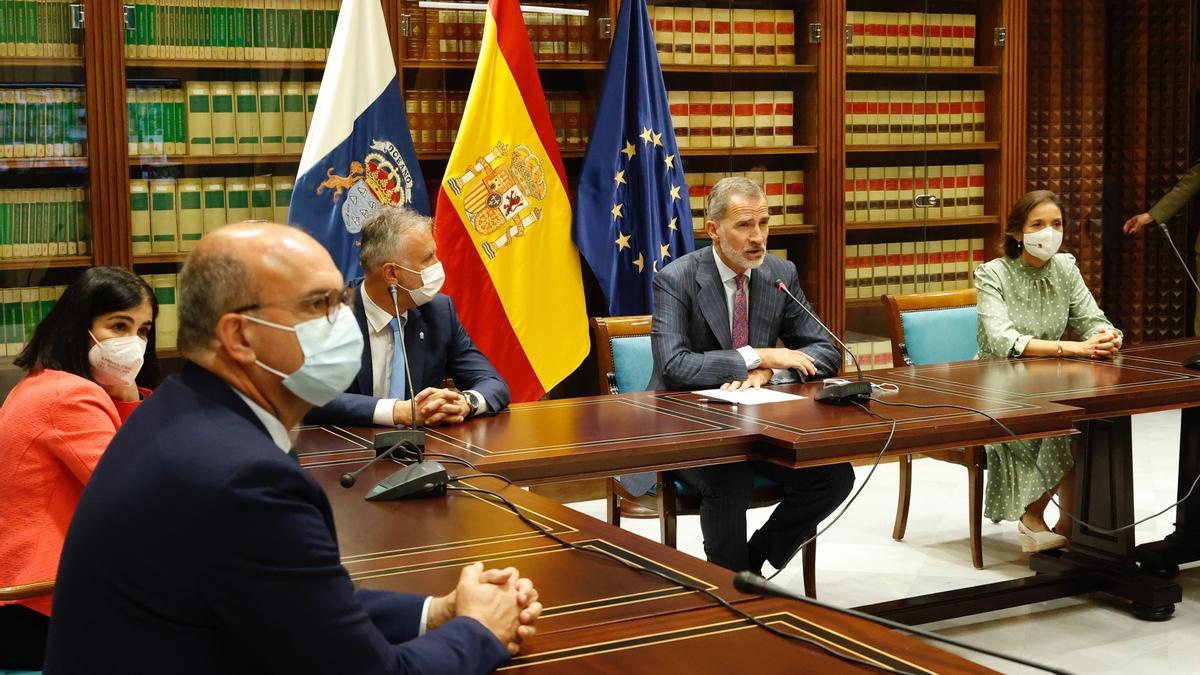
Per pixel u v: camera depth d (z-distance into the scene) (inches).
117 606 47.1
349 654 48.2
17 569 85.1
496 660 53.1
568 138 190.5
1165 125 254.8
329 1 174.1
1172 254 259.6
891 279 219.8
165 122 166.4
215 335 50.4
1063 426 111.3
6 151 157.8
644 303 184.4
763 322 134.6
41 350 91.0
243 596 46.7
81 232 163.0
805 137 210.4
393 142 167.0
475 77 171.9
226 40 168.6
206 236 51.4
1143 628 132.4
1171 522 175.2
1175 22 251.1
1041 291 156.7
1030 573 151.5
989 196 225.3
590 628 58.5
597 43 190.2
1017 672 118.6
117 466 48.9
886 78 215.3
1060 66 243.0
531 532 75.8
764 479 128.2
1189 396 124.9
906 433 103.8
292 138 173.6
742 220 128.2
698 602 62.2
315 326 50.9
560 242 178.4
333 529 51.3
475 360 124.4
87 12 159.2
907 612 124.9
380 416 110.7
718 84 202.5
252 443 48.7
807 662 53.4
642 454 100.3
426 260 117.3
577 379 195.5
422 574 66.9
